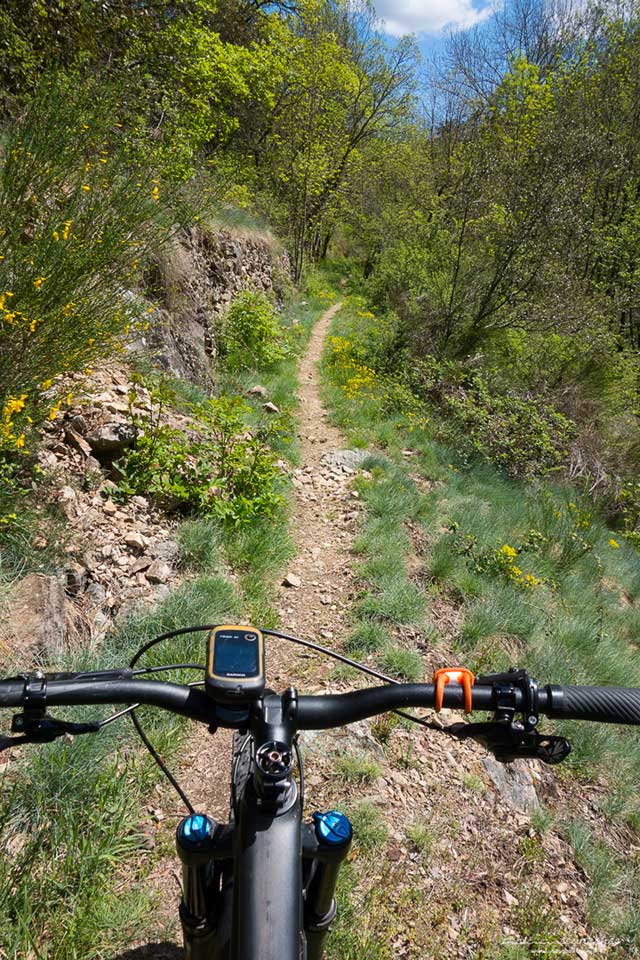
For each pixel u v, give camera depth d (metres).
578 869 3.75
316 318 19.06
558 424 12.05
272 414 9.48
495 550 6.94
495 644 5.42
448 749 4.19
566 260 16.53
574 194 15.00
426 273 17.94
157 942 2.67
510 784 4.13
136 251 5.50
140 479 5.43
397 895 3.19
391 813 3.62
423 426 10.39
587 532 8.71
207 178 10.96
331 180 26.69
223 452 6.25
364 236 31.45
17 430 4.06
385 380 12.74
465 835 3.66
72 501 4.72
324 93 24.19
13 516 3.93
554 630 5.99
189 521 5.53
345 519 6.87
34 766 3.03
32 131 5.03
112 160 5.87
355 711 1.50
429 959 2.97
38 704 1.40
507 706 1.41
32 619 3.68
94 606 4.28
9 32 6.95
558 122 14.73
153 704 1.51
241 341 11.33
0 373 4.14
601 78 21.11
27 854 2.69
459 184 15.66
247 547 5.60
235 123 14.02
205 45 11.09
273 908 1.24
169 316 8.52
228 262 12.34
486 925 3.22
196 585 4.82
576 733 4.66
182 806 3.30
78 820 2.95
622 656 6.21
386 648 4.86
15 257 4.28
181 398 7.28
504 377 14.83
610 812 4.28
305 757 3.80
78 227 4.87
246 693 1.43
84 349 4.68
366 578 5.75
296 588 5.52
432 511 7.45
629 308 18.05
